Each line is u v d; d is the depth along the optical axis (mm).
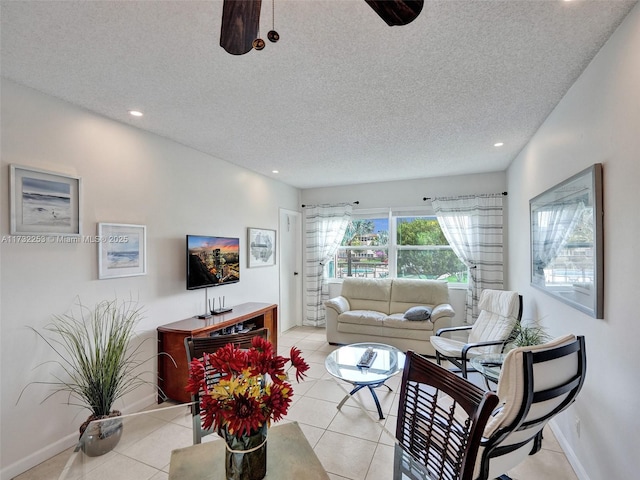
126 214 2678
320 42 1637
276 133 2932
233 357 1141
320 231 5469
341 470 1414
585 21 1481
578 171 1963
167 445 1719
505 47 1683
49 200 2162
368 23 1497
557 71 1906
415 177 4812
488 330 3342
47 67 1849
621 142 1489
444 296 4430
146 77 1969
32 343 2064
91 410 2197
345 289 4949
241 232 4125
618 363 1523
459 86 2092
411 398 1609
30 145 2070
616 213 1534
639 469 1367
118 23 1487
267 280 4691
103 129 2518
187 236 3137
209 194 3582
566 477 1929
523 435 1579
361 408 2045
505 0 1357
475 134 2965
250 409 1052
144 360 2803
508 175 4195
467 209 4562
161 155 3010
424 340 3965
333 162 3922
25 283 2037
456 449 1335
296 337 4863
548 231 2461
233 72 1919
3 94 1951
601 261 1660
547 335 2604
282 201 5125
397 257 5152
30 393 2047
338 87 2102
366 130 2857
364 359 2852
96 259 2447
